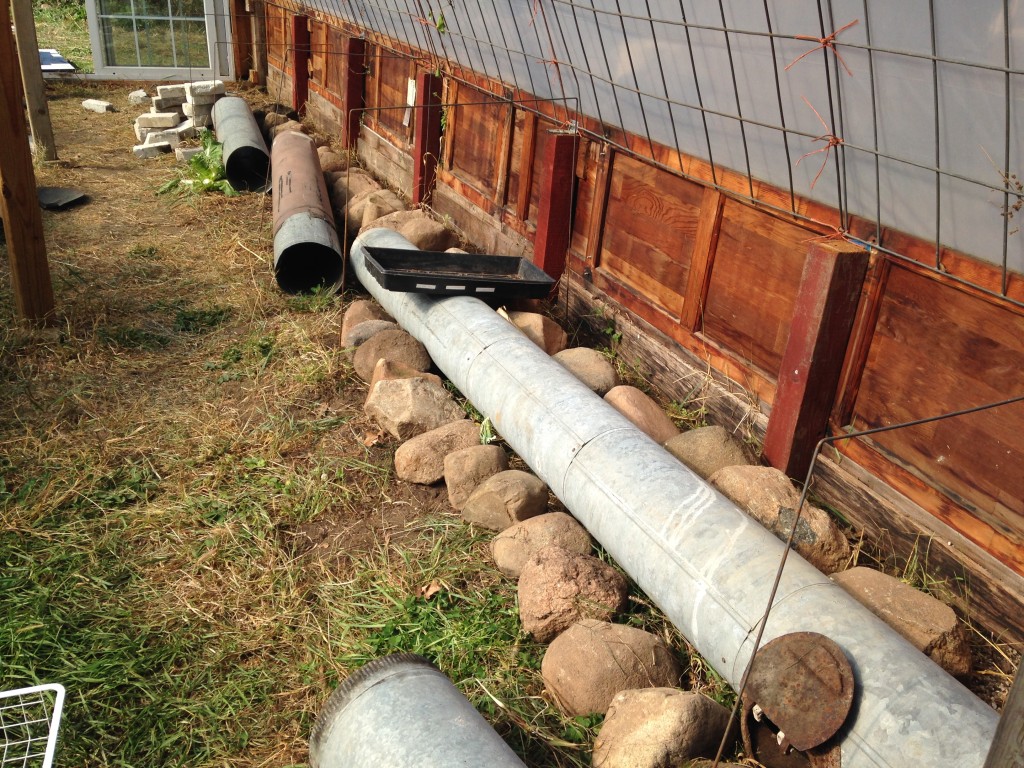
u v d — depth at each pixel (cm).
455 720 246
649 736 260
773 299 410
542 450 389
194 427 457
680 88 396
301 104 1130
